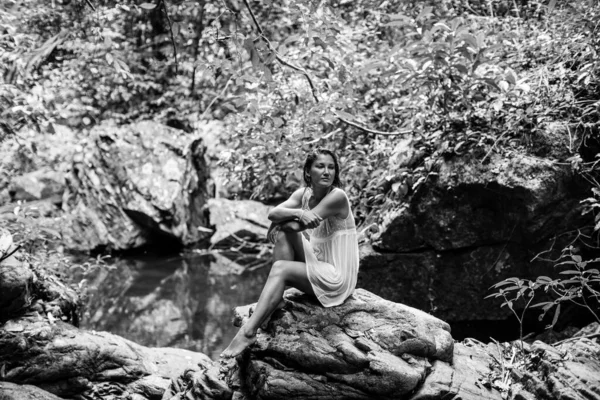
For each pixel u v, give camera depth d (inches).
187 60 455.2
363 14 342.3
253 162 281.9
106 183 376.8
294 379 142.2
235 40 180.9
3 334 177.9
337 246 155.2
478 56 211.5
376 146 252.7
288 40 220.4
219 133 414.6
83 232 370.6
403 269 227.9
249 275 330.0
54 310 192.1
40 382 177.3
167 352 208.2
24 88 254.4
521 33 261.9
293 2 233.9
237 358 151.9
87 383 181.9
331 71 281.1
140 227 372.2
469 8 288.5
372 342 147.9
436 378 147.4
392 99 274.7
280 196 387.5
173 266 346.3
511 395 151.3
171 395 162.7
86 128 446.3
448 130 222.4
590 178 208.4
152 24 458.0
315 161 150.9
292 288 161.9
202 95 457.1
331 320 150.6
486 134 216.1
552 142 210.1
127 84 455.5
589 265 213.9
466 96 218.7
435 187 218.2
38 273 203.5
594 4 229.5
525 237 211.8
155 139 388.8
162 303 289.4
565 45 233.0
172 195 369.1
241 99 255.6
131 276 328.2
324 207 148.8
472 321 226.8
